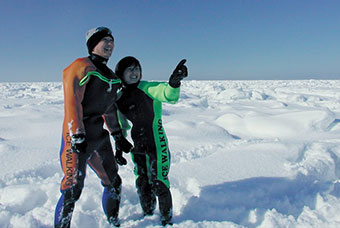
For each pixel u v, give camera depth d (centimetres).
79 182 181
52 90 2495
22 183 292
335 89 2142
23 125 581
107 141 198
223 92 1474
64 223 176
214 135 509
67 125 172
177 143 446
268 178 270
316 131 537
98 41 177
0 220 209
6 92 2253
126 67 193
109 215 205
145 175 213
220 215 221
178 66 179
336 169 330
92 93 175
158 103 206
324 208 220
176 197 251
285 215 212
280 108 886
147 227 204
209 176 278
